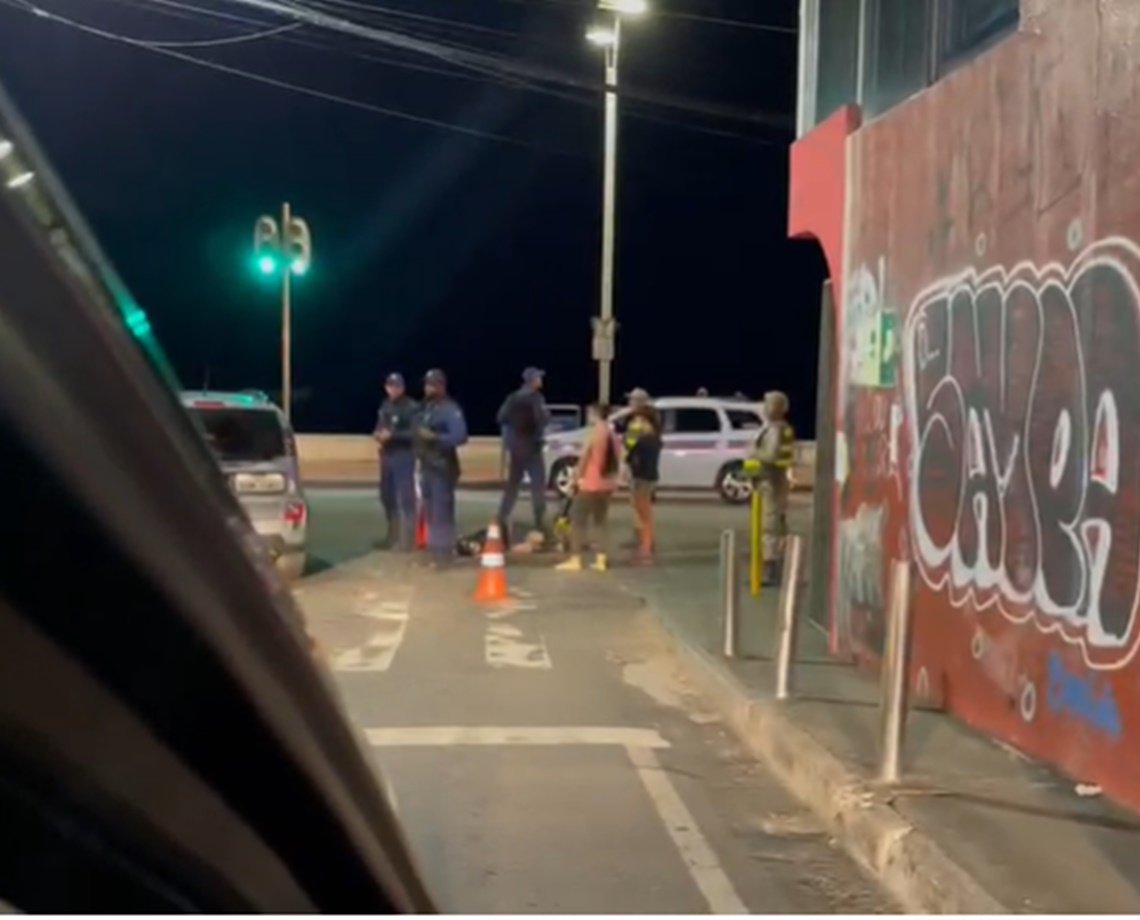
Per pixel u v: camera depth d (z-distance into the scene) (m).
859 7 11.31
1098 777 6.66
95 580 1.57
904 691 6.98
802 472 30.61
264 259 25.98
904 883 5.83
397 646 11.91
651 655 11.73
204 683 1.75
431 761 8.08
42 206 1.58
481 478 31.06
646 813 7.12
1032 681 7.41
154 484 1.65
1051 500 7.20
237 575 1.83
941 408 8.80
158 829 1.75
